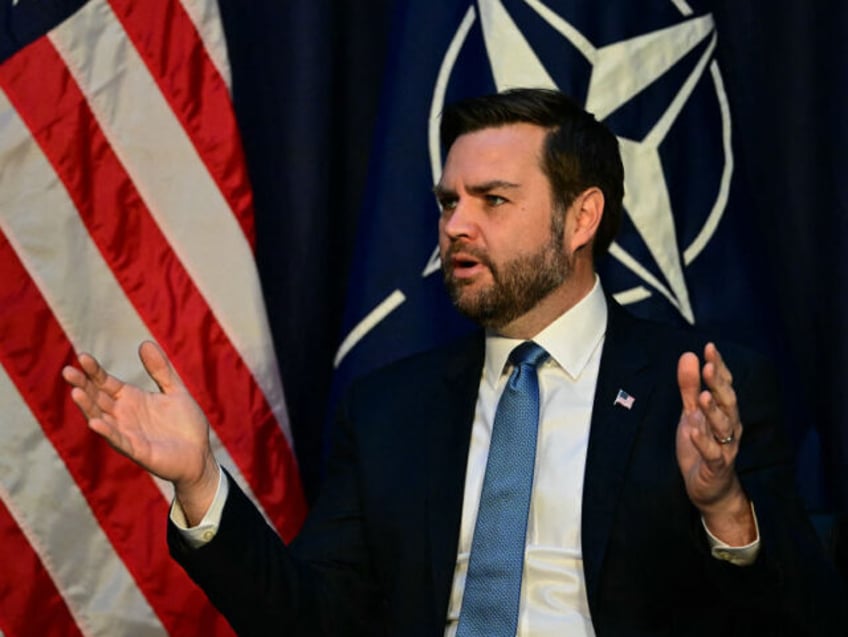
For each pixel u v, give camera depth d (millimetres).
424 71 5480
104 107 5379
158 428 3666
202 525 3771
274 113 5930
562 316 4258
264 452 5305
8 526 5078
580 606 3918
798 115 5922
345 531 4305
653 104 5348
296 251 5922
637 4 5379
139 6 5477
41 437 5141
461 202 4215
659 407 4078
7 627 5039
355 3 6152
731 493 3477
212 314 5344
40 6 5395
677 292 5281
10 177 5273
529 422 4082
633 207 5293
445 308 5410
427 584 4078
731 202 5438
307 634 4004
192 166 5418
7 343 5168
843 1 5562
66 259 5262
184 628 5145
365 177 6113
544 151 4227
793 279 5898
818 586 3676
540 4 5332
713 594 3938
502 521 3963
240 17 5980
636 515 3926
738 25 5977
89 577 5121
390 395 4430
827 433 5449
